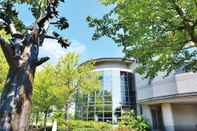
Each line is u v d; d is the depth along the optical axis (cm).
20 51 327
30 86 314
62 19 404
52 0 393
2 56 1348
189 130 2644
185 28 693
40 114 2747
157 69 898
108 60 3541
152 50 789
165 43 773
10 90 299
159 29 708
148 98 2759
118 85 3450
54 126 2441
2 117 282
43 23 371
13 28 363
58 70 2286
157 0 613
